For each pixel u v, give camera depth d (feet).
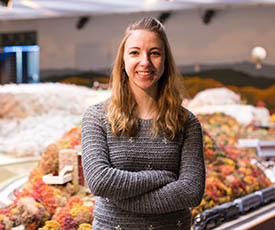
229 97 21.40
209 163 9.58
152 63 4.68
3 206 7.40
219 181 8.95
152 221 4.52
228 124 14.42
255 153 13.29
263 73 31.04
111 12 34.30
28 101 16.90
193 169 4.74
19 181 9.44
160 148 4.71
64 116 16.37
